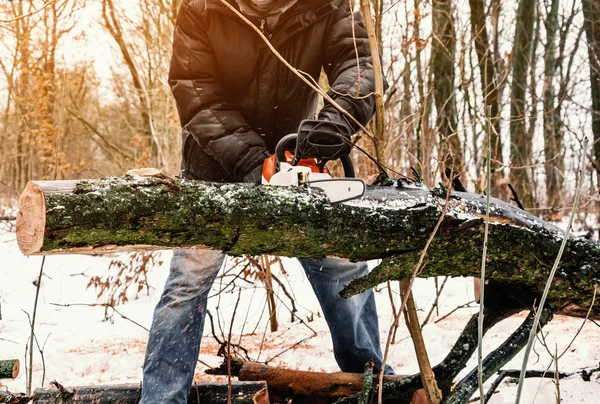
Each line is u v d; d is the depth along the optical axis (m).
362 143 4.79
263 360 3.10
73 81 14.63
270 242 1.66
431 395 1.74
